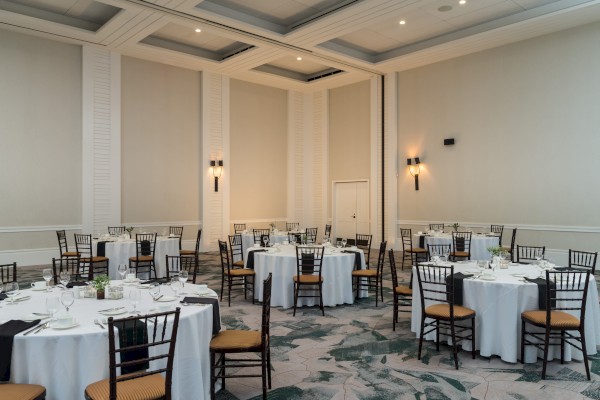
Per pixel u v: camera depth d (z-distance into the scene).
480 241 9.04
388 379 3.75
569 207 9.16
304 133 14.30
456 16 9.25
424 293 4.73
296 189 14.16
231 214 12.65
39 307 3.35
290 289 6.13
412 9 8.16
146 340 2.86
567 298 4.04
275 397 3.42
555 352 4.16
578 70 9.05
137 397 2.47
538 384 3.64
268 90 13.55
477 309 4.28
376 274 6.35
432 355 4.32
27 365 2.66
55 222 9.70
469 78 10.73
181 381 3.01
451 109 11.08
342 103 13.66
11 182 9.22
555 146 9.35
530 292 4.12
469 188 10.72
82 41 9.79
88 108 10.04
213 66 11.70
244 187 12.95
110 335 2.37
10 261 9.20
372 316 5.73
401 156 12.14
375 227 12.62
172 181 11.53
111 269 7.96
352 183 13.45
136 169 10.90
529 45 9.72
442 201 11.24
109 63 10.35
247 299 6.61
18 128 9.29
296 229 12.12
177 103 11.64
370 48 11.25
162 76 11.38
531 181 9.70
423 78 11.65
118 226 10.41
